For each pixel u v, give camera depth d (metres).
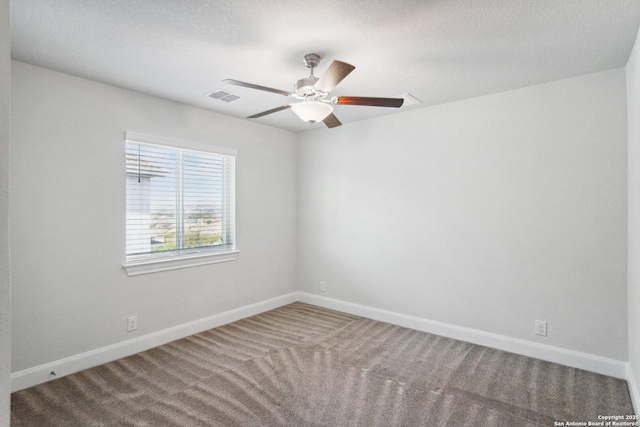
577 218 2.73
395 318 3.75
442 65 2.50
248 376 2.62
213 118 3.63
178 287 3.36
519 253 3.00
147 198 3.17
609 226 2.60
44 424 2.04
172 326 3.31
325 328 3.63
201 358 2.92
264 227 4.22
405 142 3.66
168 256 3.30
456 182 3.32
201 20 1.92
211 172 3.70
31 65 2.46
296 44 2.20
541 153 2.87
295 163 4.62
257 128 4.11
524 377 2.60
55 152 2.58
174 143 3.29
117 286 2.93
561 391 2.41
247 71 2.61
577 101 2.71
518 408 2.22
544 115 2.85
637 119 2.10
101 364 2.81
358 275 4.07
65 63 2.45
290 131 4.54
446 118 3.37
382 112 3.67
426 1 1.74
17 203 2.41
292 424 2.06
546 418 2.12
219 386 2.47
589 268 2.69
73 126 2.67
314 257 4.49
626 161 2.52
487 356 2.96
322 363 2.84
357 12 1.84
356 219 4.07
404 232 3.68
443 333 3.42
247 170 4.01
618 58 2.38
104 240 2.84
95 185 2.79
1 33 0.46
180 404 2.25
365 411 2.19
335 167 4.25
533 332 2.94
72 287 2.67
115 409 2.19
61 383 2.51
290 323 3.79
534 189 2.91
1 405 0.45
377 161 3.88
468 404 2.27
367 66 2.51
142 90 2.99
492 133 3.11
